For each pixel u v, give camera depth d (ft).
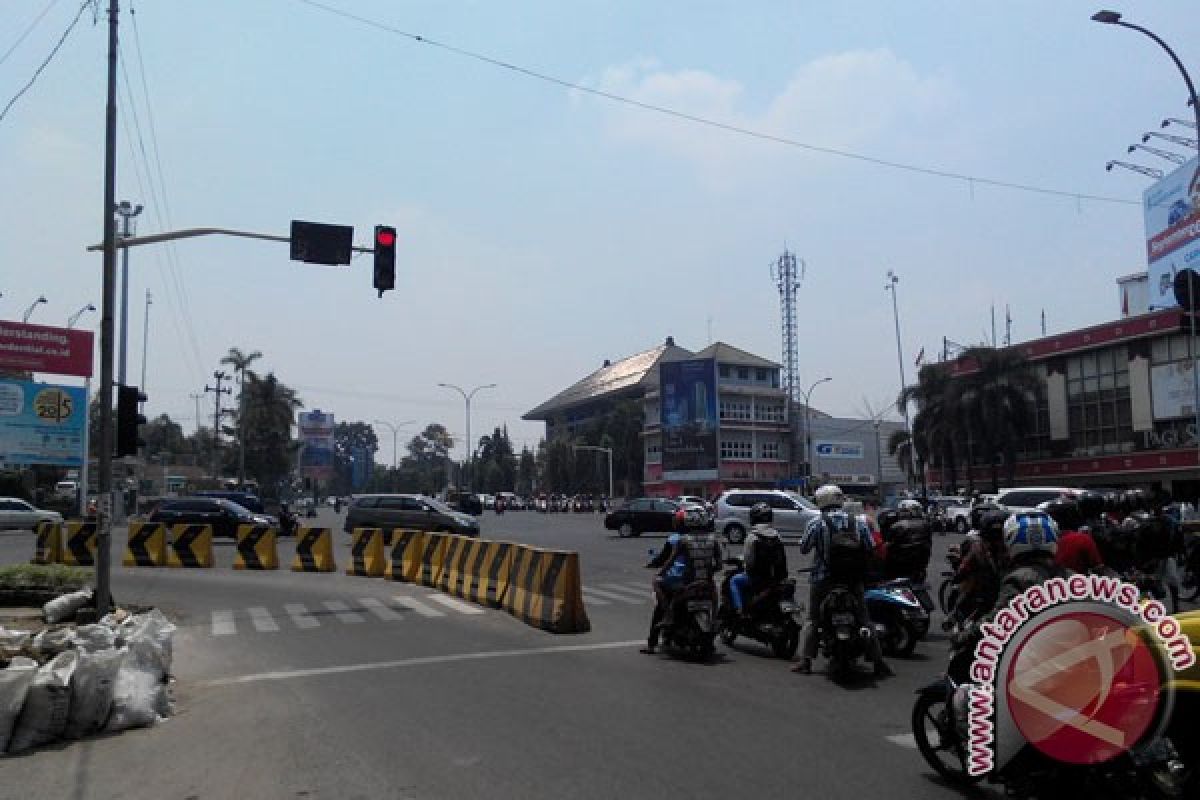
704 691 29.58
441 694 29.53
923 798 18.98
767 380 293.84
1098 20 69.56
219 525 112.37
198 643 41.27
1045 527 19.40
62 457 161.27
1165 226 141.69
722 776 20.49
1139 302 190.90
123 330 140.26
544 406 422.82
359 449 573.33
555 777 20.59
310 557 78.07
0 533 141.49
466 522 112.68
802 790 19.49
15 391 156.66
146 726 26.48
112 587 64.75
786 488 248.32
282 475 273.95
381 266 53.26
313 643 40.65
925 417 173.78
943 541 116.57
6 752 23.75
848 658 31.24
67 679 25.12
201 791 20.40
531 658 35.99
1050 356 167.43
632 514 127.34
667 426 276.21
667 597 36.17
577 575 43.65
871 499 140.15
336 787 20.33
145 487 273.33
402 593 59.93
